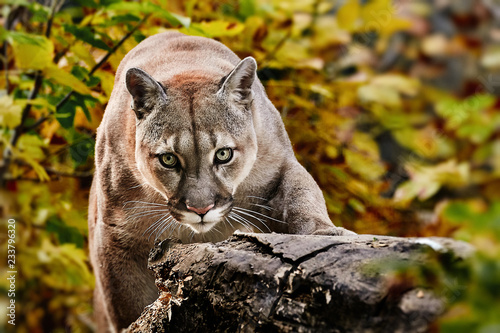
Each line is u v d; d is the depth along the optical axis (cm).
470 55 1422
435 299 390
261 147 743
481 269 348
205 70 739
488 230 393
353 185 1061
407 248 439
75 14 1039
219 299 500
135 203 741
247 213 759
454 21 1421
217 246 536
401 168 1284
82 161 1046
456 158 1077
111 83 881
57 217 1042
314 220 698
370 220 1113
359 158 1078
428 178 1057
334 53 1086
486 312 334
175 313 541
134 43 905
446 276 386
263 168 746
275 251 483
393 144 1306
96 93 915
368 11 1033
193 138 670
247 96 705
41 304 1278
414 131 1141
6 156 1005
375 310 410
